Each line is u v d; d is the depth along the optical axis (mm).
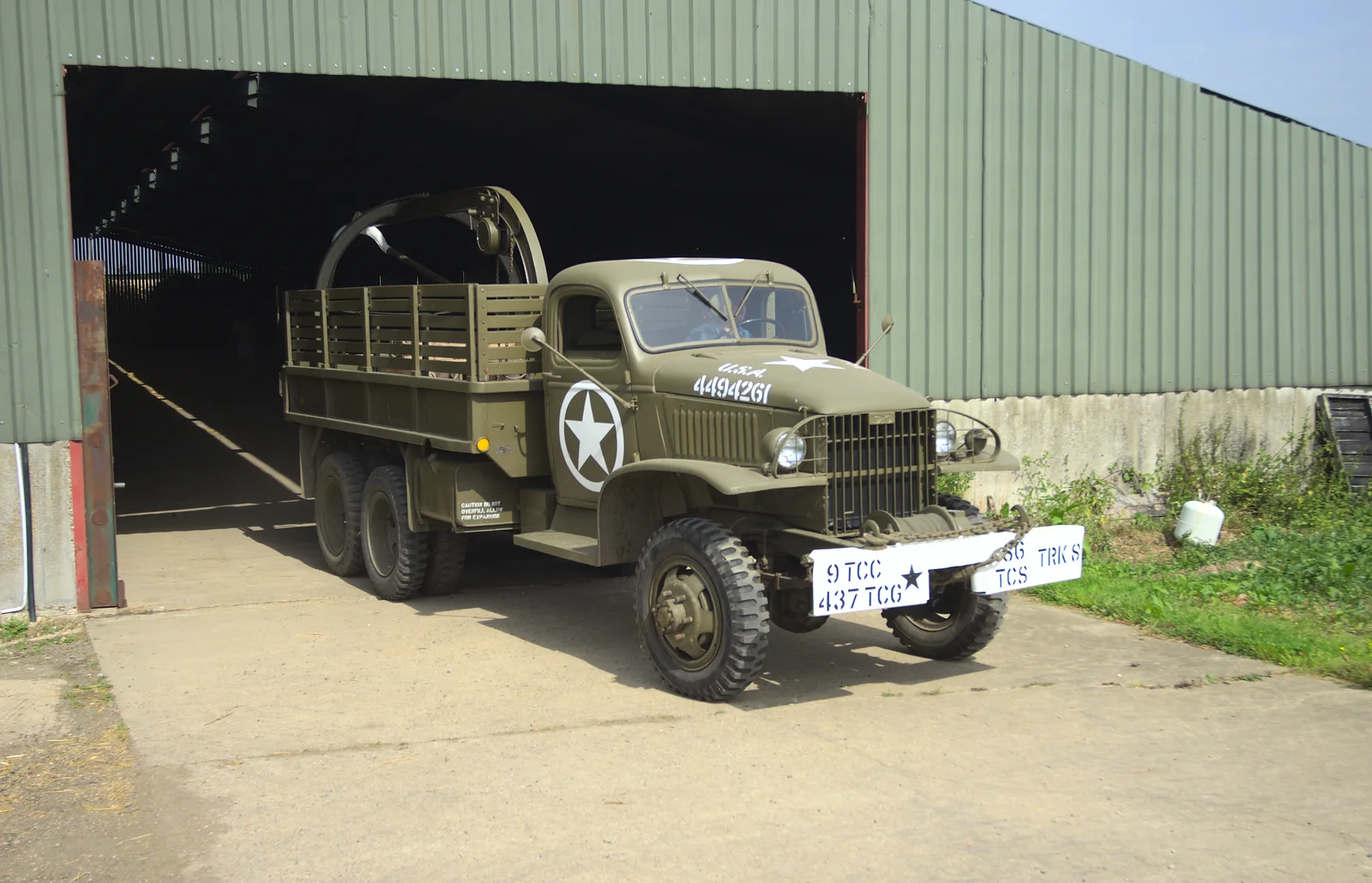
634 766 4996
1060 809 4539
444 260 22562
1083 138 10305
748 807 4566
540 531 7434
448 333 7566
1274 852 4172
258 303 32656
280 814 4523
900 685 6203
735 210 19719
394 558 8164
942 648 6570
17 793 4734
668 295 6934
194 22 7949
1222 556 9367
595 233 21984
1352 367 11461
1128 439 10711
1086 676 6363
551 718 5645
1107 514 10516
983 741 5312
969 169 9984
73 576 7719
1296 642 6785
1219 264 10883
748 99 12320
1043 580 5938
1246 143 10875
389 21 8453
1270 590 8156
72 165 16094
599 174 17422
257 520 11711
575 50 8898
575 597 8367
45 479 7594
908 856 4145
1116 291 10547
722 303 7047
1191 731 5441
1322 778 4875
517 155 16188
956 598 6496
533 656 6762
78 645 7012
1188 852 4172
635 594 6172
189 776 4906
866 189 9727
